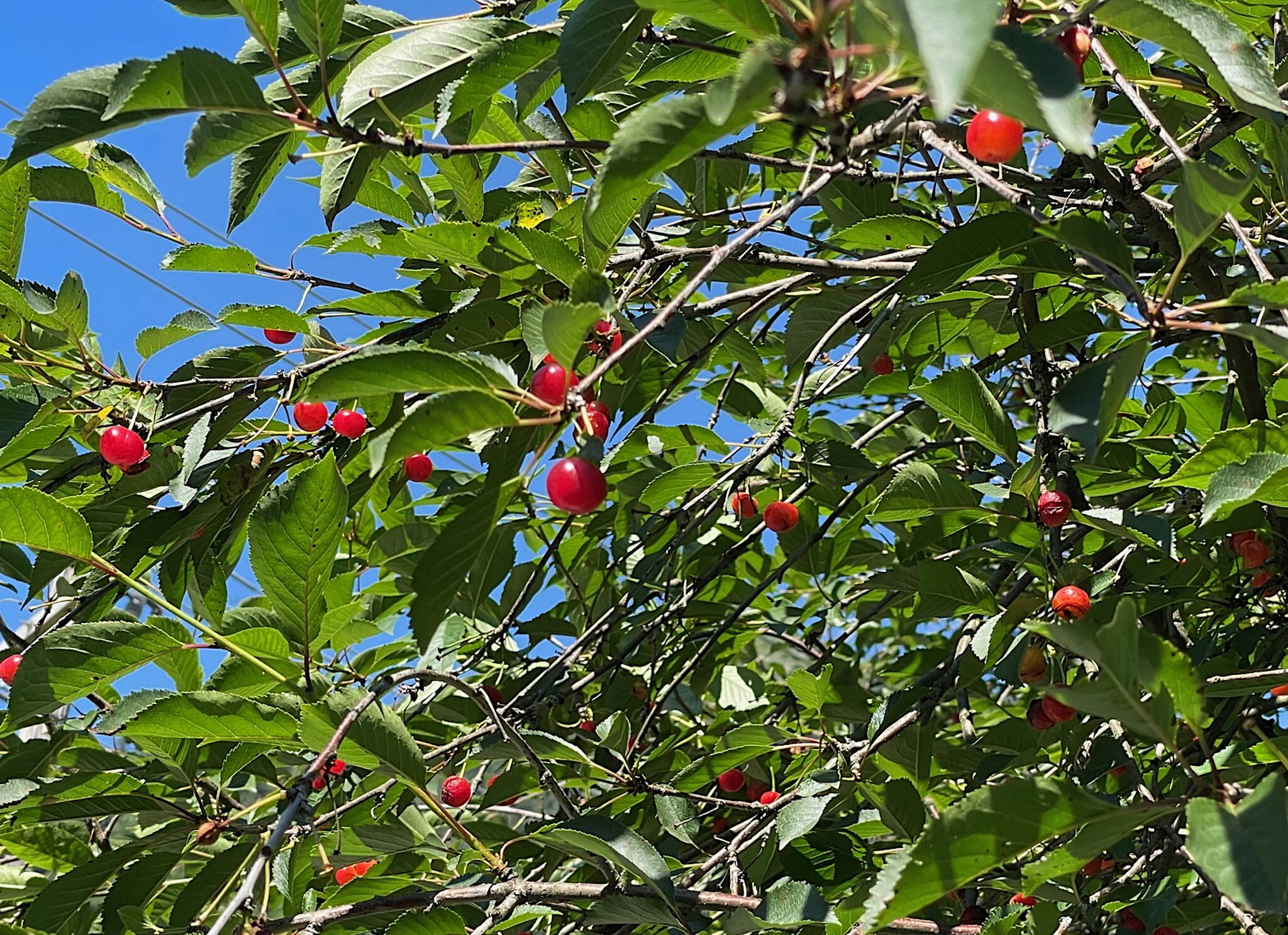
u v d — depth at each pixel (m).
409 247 2.63
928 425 3.97
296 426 2.92
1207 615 3.05
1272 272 2.49
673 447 3.68
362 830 2.62
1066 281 2.76
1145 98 2.94
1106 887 2.37
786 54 1.24
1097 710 1.55
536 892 2.26
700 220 3.00
